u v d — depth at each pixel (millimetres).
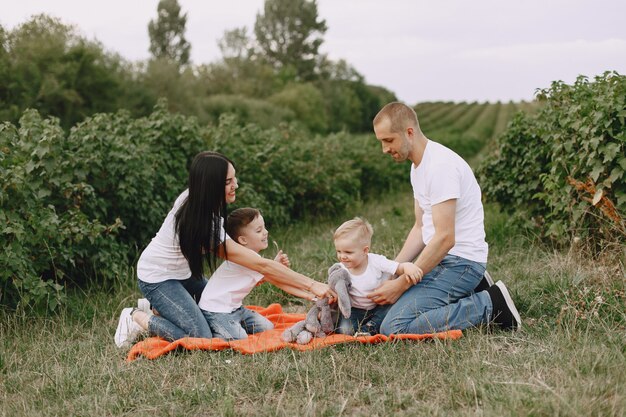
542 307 4770
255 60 65312
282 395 3373
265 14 75438
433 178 4246
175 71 36031
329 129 61906
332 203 11148
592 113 5543
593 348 3709
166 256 4469
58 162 6043
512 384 3287
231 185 4379
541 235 6770
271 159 9984
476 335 4141
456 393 3326
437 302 4348
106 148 6508
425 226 4469
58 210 6141
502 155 7824
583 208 5625
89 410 3387
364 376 3682
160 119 7984
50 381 3816
